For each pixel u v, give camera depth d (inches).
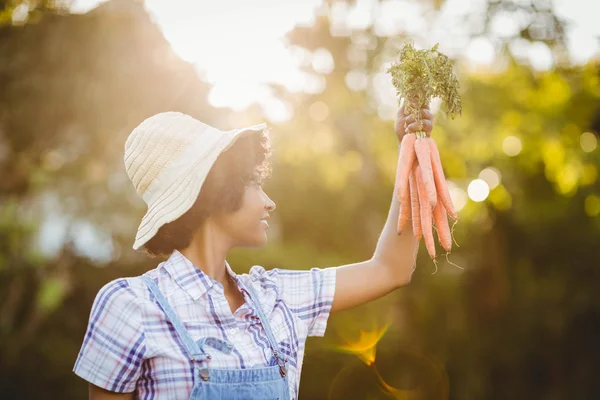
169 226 72.0
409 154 79.7
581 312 423.5
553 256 442.6
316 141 364.2
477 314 429.4
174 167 71.7
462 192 393.7
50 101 223.9
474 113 354.9
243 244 74.0
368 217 402.6
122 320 68.0
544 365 422.0
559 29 283.3
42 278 318.0
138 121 217.8
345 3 315.3
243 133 71.2
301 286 77.4
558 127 358.0
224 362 68.0
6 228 309.3
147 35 209.6
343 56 331.6
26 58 221.0
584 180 390.0
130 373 67.3
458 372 383.6
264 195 74.1
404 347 355.6
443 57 80.8
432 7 309.3
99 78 214.7
